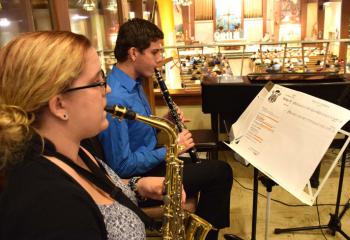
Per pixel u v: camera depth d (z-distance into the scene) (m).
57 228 0.58
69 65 0.69
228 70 4.04
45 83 0.67
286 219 2.14
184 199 1.28
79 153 0.88
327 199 2.33
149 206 1.49
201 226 1.28
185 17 11.63
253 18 11.89
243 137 1.51
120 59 1.68
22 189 0.63
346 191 2.40
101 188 0.87
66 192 0.63
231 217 2.18
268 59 4.07
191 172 1.61
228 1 11.70
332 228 1.95
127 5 3.91
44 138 0.72
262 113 1.48
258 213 2.22
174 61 3.60
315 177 2.32
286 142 1.32
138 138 1.64
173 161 1.25
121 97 1.60
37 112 0.70
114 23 3.45
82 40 0.75
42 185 0.63
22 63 0.66
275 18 11.52
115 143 1.48
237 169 2.80
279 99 1.44
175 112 1.84
